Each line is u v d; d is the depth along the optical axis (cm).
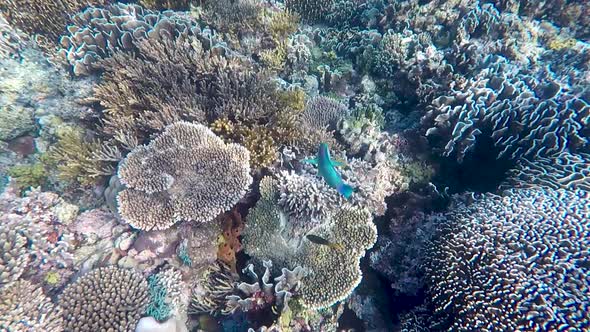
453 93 166
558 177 135
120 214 116
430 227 139
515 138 151
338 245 109
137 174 118
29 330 97
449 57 190
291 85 181
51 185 144
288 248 122
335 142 159
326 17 250
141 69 159
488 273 106
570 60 207
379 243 146
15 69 156
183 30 181
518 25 213
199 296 118
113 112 145
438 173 167
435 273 116
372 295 137
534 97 158
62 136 149
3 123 147
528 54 206
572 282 99
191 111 142
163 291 111
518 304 97
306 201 122
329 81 206
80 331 100
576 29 236
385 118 194
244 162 126
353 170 146
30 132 155
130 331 102
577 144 145
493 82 172
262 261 117
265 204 127
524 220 116
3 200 128
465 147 153
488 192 145
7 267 105
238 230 127
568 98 159
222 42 183
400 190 158
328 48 226
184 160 122
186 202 116
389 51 198
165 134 127
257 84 160
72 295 105
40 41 187
